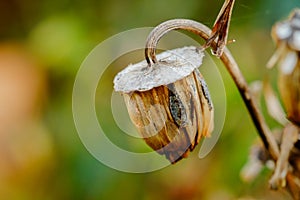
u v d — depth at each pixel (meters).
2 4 0.51
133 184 0.43
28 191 0.45
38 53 0.47
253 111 0.27
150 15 0.46
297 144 0.28
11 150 0.45
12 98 0.46
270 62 0.28
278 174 0.27
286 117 0.28
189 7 0.45
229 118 0.41
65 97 0.46
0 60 0.48
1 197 0.45
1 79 0.47
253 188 0.41
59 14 0.48
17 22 0.50
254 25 0.42
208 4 0.45
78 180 0.44
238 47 0.43
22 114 0.46
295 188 0.28
